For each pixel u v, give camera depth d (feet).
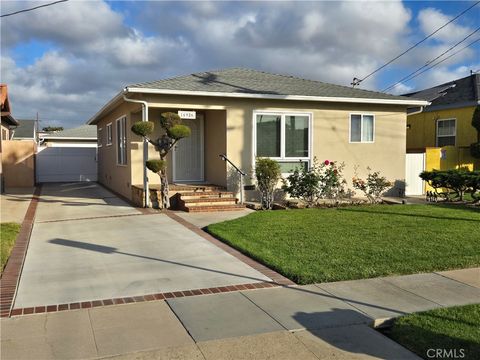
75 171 80.84
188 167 49.03
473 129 63.36
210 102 43.01
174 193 42.09
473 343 13.78
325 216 36.22
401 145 51.70
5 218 36.29
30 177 67.92
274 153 45.88
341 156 48.78
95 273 21.24
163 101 41.34
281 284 19.66
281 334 14.61
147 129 38.58
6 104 60.64
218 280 20.21
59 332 14.62
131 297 17.95
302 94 45.98
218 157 45.78
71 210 40.73
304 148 47.14
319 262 22.56
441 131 68.95
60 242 27.71
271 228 30.99
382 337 14.51
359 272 20.93
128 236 29.37
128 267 22.27
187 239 28.50
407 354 13.34
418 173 53.67
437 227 31.42
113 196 52.31
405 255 23.91
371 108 49.98
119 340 14.05
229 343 13.93
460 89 68.64
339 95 47.85
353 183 47.24
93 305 17.06
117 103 50.16
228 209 40.29
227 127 43.70
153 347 13.60
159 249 25.93
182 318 15.83
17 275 20.85
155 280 20.18
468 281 20.06
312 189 43.11
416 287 19.24
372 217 35.68
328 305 17.13
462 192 45.80
